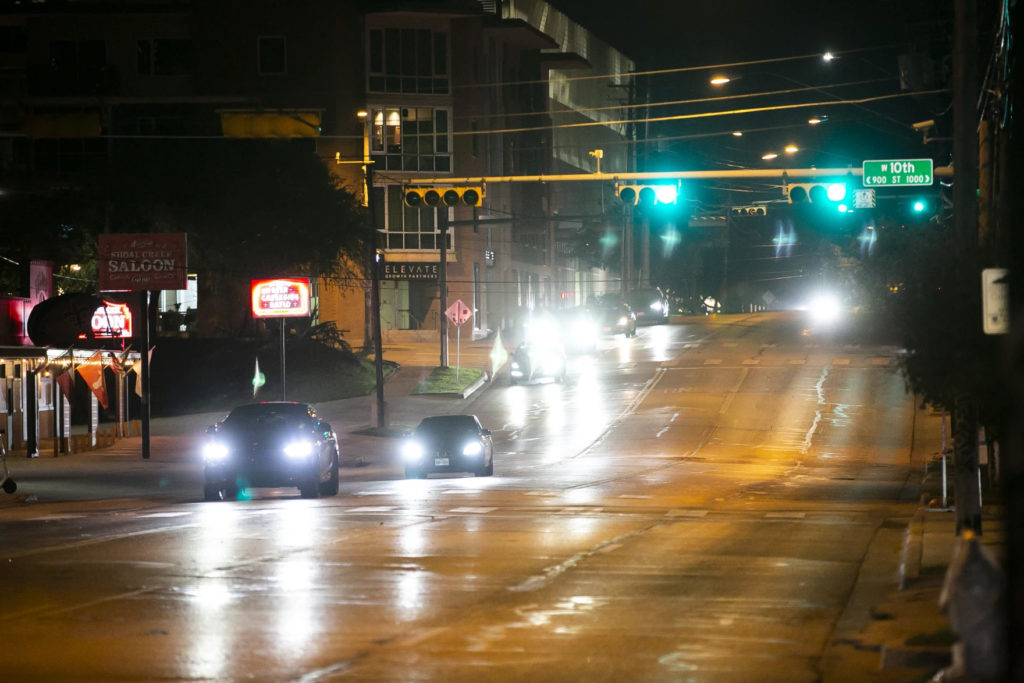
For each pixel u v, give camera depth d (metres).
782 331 161.75
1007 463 11.67
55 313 95.56
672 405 103.50
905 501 51.56
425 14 160.12
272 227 127.19
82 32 151.12
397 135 160.88
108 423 109.50
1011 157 14.80
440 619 23.08
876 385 110.88
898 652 18.62
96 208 126.94
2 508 52.09
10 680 18.14
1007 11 36.53
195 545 34.53
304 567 29.95
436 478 68.06
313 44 151.75
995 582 16.12
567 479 63.94
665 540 35.69
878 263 85.50
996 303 24.25
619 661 19.33
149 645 20.72
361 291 154.62
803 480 63.69
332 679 18.19
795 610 23.89
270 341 128.38
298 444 52.44
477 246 168.62
